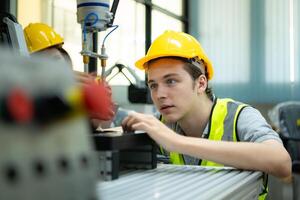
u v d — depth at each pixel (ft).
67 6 10.80
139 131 2.87
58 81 0.98
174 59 3.84
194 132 4.34
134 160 2.83
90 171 1.10
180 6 16.78
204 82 4.22
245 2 15.85
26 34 6.68
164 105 3.89
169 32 4.06
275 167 3.08
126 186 2.06
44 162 0.95
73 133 1.04
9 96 0.87
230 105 4.26
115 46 13.14
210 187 2.09
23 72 0.91
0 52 0.89
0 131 0.87
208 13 16.40
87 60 3.74
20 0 9.00
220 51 16.17
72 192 1.03
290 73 15.21
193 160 3.52
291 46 15.20
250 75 15.76
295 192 8.23
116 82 9.20
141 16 14.39
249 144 3.10
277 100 15.34
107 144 2.29
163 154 3.59
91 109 1.08
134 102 8.43
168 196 1.80
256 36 15.69
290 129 11.43
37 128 0.93
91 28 3.76
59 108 0.98
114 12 4.59
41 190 0.95
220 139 4.01
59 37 6.91
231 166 3.05
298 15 15.08
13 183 0.89
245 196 2.49
